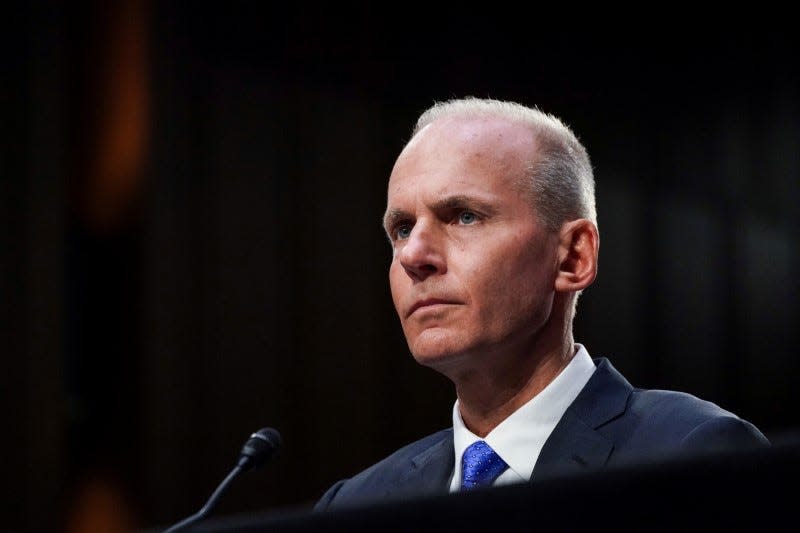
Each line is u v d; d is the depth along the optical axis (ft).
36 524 36.65
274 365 39.37
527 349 11.47
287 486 39.06
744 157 46.44
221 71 39.68
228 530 3.57
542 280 11.27
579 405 11.42
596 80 44.93
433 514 3.59
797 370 46.06
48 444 37.04
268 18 40.45
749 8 46.39
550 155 11.57
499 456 11.27
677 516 3.58
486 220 11.07
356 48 41.52
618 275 44.75
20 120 37.60
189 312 38.58
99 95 38.58
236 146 39.60
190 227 38.83
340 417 40.01
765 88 46.65
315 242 40.34
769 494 3.56
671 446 10.45
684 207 45.73
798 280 46.26
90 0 38.68
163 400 37.91
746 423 10.40
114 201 38.47
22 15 37.81
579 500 3.61
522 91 43.73
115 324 38.22
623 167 45.09
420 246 11.00
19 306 37.22
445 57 42.65
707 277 45.75
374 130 41.39
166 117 38.88
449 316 11.01
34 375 37.11
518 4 43.88
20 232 37.40
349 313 40.50
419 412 40.96
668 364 44.96
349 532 3.56
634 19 45.44
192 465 38.11
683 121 45.93
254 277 39.37
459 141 11.33
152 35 38.93
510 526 3.59
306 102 40.68
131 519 37.27
